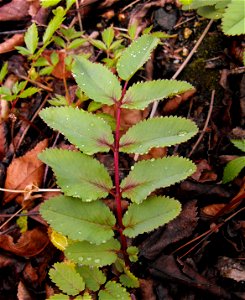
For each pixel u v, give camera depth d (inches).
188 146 14.8
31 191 13.9
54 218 11.1
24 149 15.3
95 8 17.1
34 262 13.6
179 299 12.6
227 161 14.3
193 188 13.8
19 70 16.3
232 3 11.7
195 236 13.4
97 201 11.5
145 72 15.9
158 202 11.4
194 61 15.9
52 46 16.6
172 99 15.2
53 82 16.0
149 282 12.7
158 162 11.3
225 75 15.4
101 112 14.5
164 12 16.8
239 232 13.4
